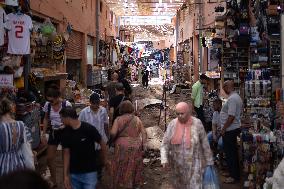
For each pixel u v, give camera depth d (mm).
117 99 8430
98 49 25734
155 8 35875
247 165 7289
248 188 7051
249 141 7258
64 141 4957
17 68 9781
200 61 22578
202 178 5461
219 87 15320
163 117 16625
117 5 32719
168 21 45094
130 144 6395
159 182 7809
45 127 6914
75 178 4988
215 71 16266
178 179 5574
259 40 11578
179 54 34312
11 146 4598
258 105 8953
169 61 46000
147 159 9414
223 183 7391
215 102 8508
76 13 19078
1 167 4512
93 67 22594
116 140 6477
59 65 14828
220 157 8352
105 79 25531
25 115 8477
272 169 6746
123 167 6379
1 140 4539
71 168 4973
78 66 21297
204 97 12781
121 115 6582
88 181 5000
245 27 11977
